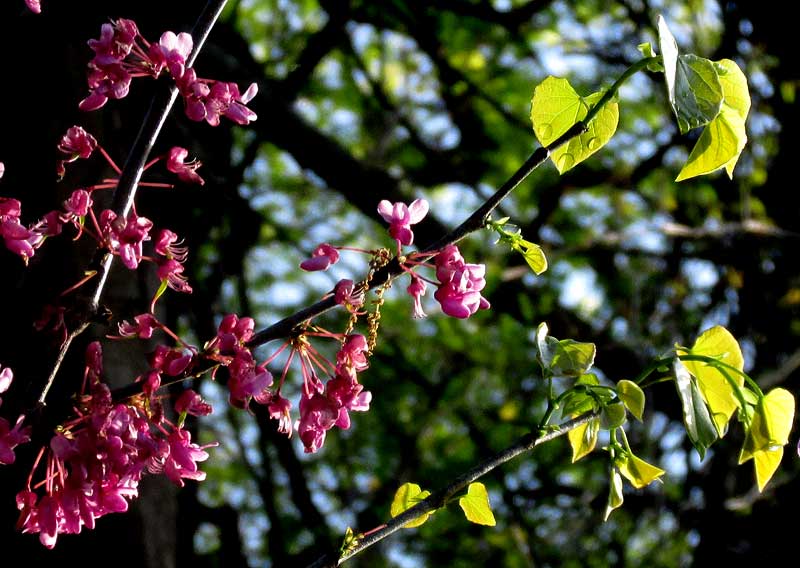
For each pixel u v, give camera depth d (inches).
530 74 317.4
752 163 282.2
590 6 314.2
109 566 143.0
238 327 72.4
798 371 266.4
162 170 200.5
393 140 326.0
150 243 163.6
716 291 293.3
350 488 307.9
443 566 299.3
